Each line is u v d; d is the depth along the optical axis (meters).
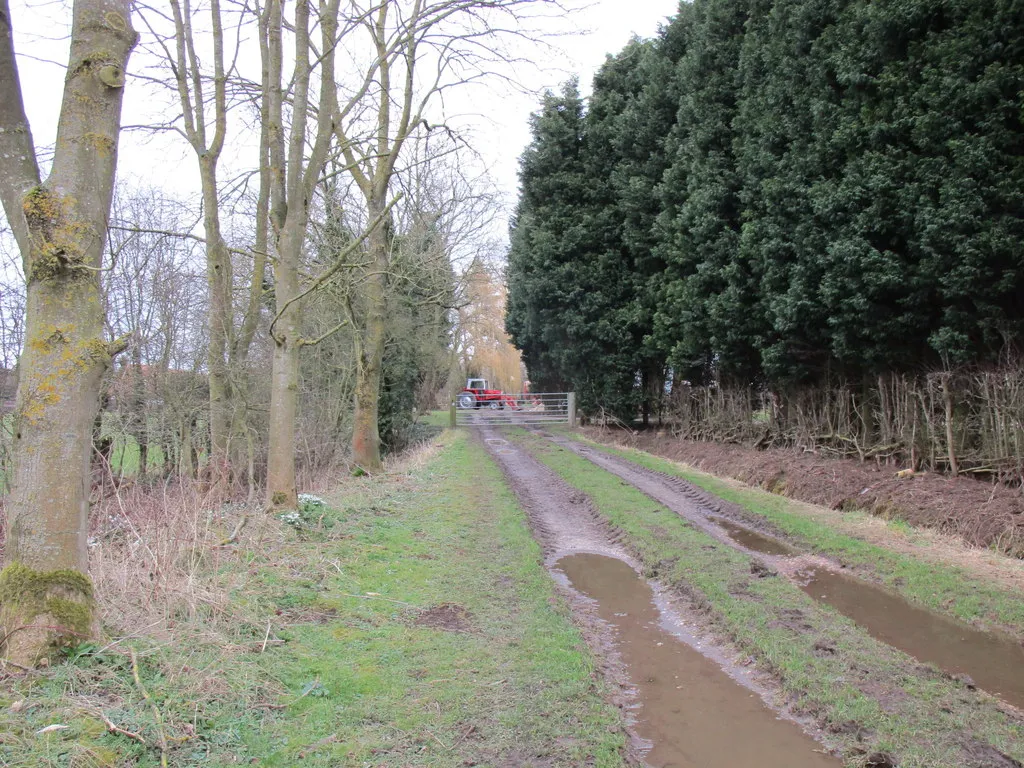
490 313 42.66
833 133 11.12
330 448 16.52
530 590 6.65
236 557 6.34
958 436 10.07
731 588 6.81
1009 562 7.34
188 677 4.00
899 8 9.58
